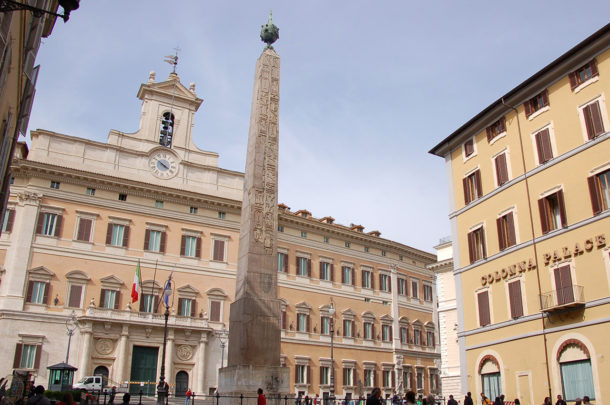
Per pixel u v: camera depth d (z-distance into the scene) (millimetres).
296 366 48469
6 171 16766
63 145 43562
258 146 26562
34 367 38000
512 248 26484
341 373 51000
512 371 25328
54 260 41000
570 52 24516
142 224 44906
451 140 32031
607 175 22719
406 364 56188
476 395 27344
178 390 42000
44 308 39688
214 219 47906
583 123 24109
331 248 54875
